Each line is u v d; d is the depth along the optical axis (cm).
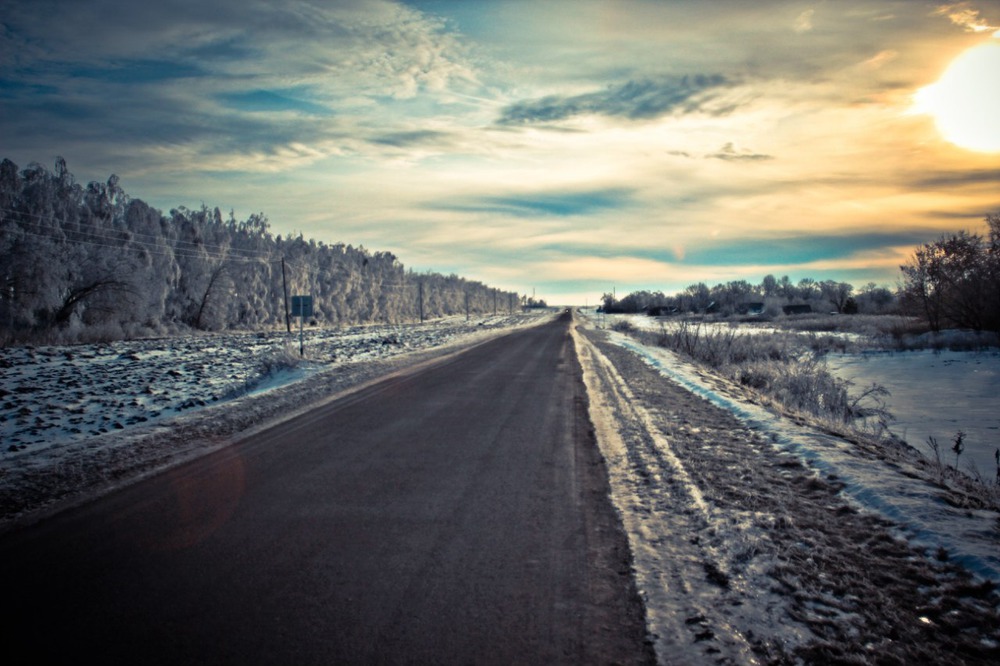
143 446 778
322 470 651
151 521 489
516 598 345
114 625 319
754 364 1928
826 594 338
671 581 362
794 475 584
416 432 861
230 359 2297
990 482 687
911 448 938
